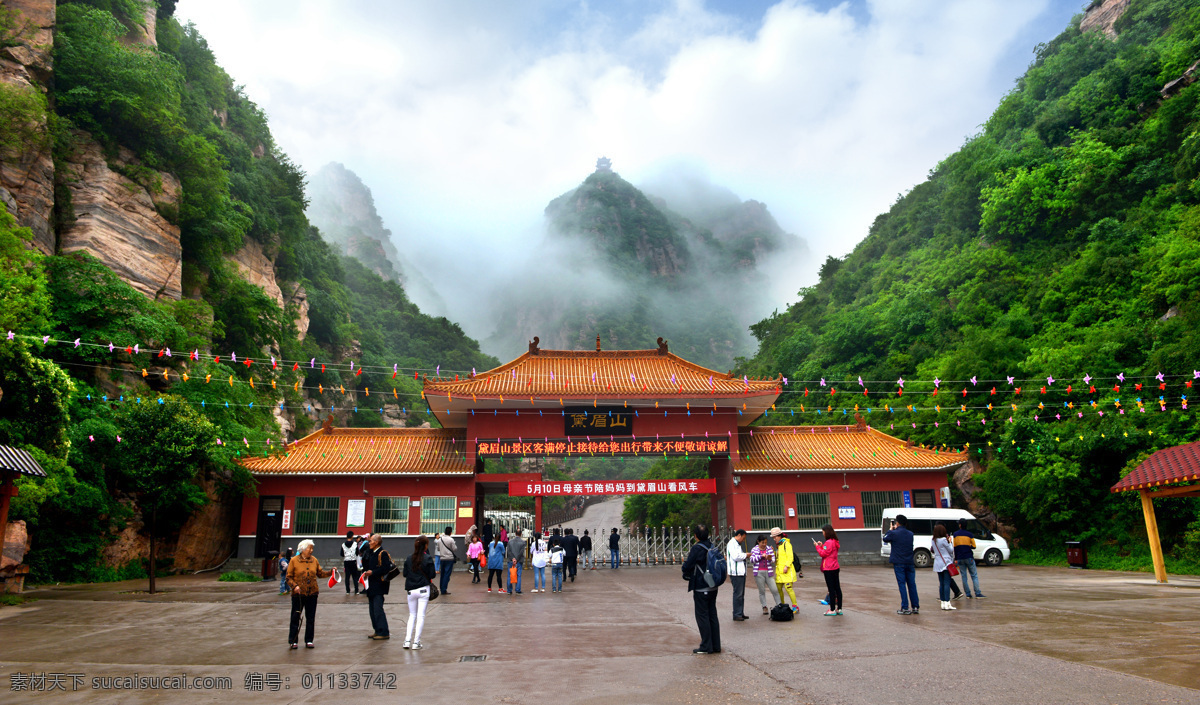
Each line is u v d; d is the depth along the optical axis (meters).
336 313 70.88
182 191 36.12
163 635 11.51
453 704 6.65
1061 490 26.80
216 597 17.80
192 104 47.16
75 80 31.83
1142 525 24.69
